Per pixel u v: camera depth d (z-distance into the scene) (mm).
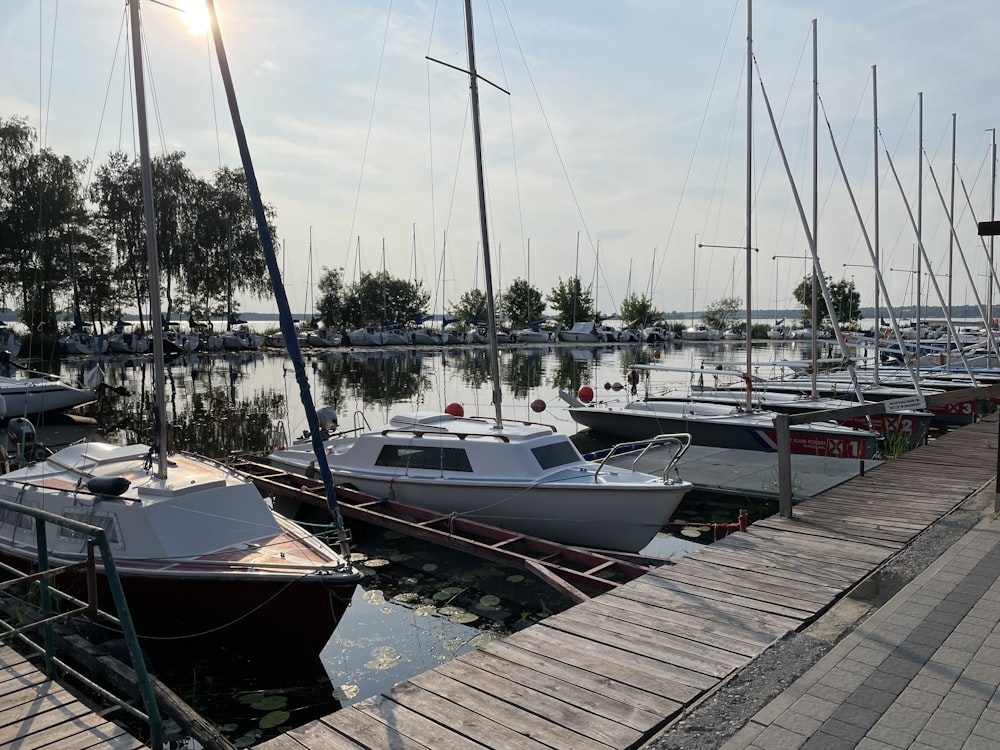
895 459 12430
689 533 11500
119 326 57469
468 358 57500
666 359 54438
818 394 21062
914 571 6734
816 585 6504
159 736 4359
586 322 82062
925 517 8555
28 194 42938
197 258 60312
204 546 7867
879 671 4566
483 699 4676
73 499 8250
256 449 18922
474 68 12508
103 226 54594
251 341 62938
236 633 7574
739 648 5285
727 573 6914
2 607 7371
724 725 4191
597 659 5199
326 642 7504
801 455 15727
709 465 14914
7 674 5277
